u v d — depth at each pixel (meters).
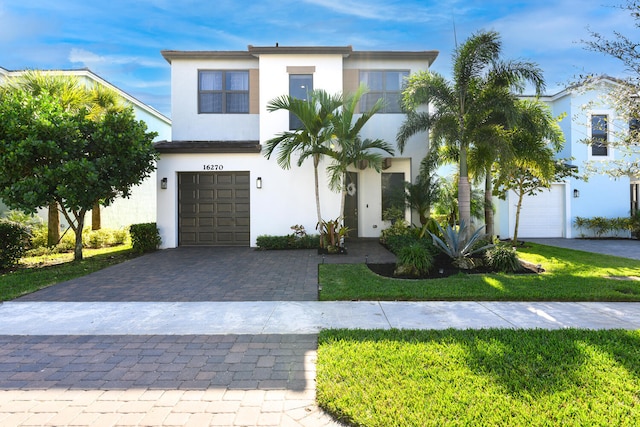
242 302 5.86
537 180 12.74
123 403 2.95
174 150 11.77
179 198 12.30
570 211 15.85
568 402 2.85
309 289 6.66
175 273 8.07
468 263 8.27
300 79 12.49
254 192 12.04
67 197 8.43
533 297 5.85
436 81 9.80
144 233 11.05
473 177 11.23
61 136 8.49
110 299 6.07
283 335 4.43
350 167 14.15
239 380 3.32
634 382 3.15
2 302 5.92
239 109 13.76
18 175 8.29
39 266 9.58
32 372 3.49
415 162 13.77
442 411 2.72
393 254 10.38
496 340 4.06
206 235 12.32
